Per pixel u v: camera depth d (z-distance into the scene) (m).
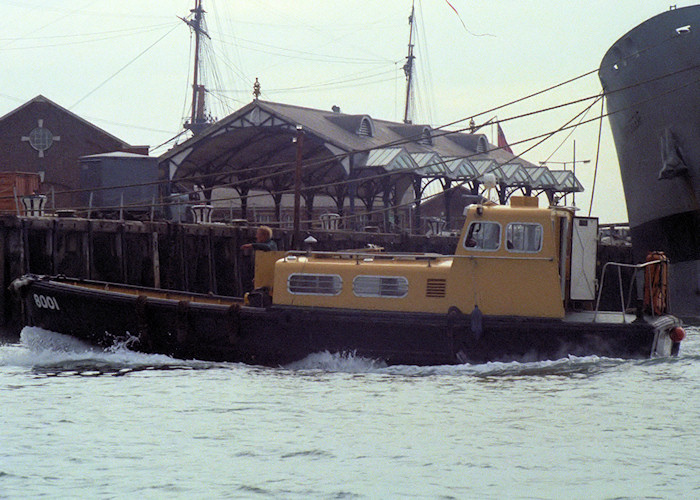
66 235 105.75
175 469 41.88
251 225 146.75
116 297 72.69
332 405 55.84
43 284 74.25
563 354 67.94
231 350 71.44
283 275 70.38
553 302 67.31
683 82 126.31
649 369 67.19
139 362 72.69
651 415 52.78
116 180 144.12
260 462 43.09
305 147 191.88
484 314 67.69
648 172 135.00
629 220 144.50
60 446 45.94
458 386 61.94
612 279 160.88
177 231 118.00
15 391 60.75
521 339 67.75
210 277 124.25
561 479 40.22
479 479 40.25
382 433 48.62
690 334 107.69
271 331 70.38
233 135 184.50
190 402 56.81
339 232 147.88
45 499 37.41
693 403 55.94
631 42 131.88
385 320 68.31
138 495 38.03
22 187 127.38
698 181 127.56
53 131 192.62
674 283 135.25
